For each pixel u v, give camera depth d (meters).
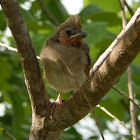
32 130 9.01
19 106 14.25
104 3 16.75
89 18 14.05
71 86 10.12
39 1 14.60
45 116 8.78
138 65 14.42
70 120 8.62
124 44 7.28
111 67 7.56
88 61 10.34
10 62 14.98
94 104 8.18
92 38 12.32
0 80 14.64
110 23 14.29
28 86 8.62
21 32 8.08
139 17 6.91
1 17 13.91
